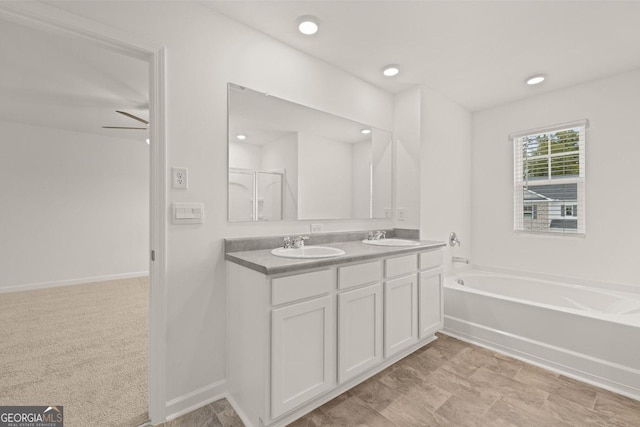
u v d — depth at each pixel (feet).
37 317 9.59
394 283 6.60
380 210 9.20
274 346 4.58
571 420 5.06
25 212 12.78
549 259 9.46
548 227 9.55
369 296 6.07
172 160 5.12
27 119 12.09
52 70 7.86
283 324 4.70
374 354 6.19
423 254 7.43
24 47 6.77
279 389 4.66
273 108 6.60
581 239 8.81
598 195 8.50
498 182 10.61
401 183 9.45
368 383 6.16
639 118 7.84
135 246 15.44
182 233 5.25
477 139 11.18
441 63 7.73
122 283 14.01
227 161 5.84
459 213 10.70
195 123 5.39
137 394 5.62
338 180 8.01
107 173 14.65
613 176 8.23
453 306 8.63
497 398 5.66
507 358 7.23
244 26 6.09
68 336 8.13
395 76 8.48
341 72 8.07
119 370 6.42
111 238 14.76
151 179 4.99
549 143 9.53
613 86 8.25
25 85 8.77
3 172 12.35
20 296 11.91
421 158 9.00
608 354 6.09
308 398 5.03
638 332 5.76
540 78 8.45
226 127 5.82
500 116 10.57
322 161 7.62
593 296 8.20
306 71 7.23
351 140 8.33
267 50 6.47
